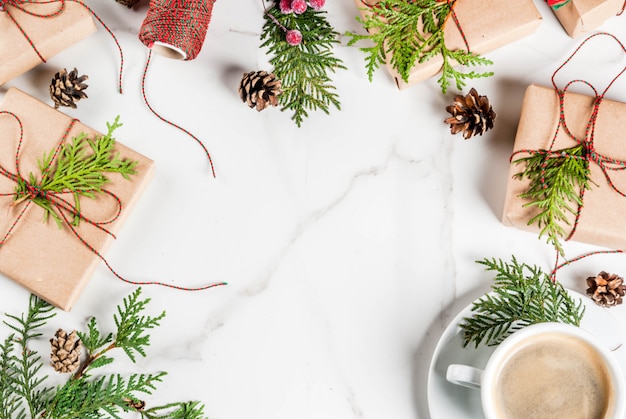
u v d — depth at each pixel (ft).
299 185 2.69
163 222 2.67
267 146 2.69
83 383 2.61
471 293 2.68
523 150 2.52
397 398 2.67
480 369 2.55
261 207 2.68
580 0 2.57
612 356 2.39
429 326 2.68
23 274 2.50
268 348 2.68
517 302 2.54
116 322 2.58
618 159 2.51
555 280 2.62
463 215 2.69
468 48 2.54
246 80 2.55
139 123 2.67
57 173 2.51
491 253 2.69
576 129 2.53
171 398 2.67
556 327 2.39
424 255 2.69
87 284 2.64
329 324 2.68
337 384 2.68
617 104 2.53
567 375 2.44
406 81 2.53
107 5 2.67
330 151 2.69
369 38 2.52
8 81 2.60
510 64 2.70
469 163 2.69
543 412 2.44
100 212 2.52
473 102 2.57
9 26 2.52
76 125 2.55
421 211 2.70
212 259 2.68
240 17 2.68
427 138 2.70
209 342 2.67
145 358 2.66
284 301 2.68
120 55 2.67
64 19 2.53
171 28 2.43
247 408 2.67
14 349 2.64
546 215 2.50
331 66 2.63
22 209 2.51
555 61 2.70
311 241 2.69
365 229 2.69
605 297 2.59
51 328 2.64
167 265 2.67
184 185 2.68
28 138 2.54
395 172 2.70
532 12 2.54
